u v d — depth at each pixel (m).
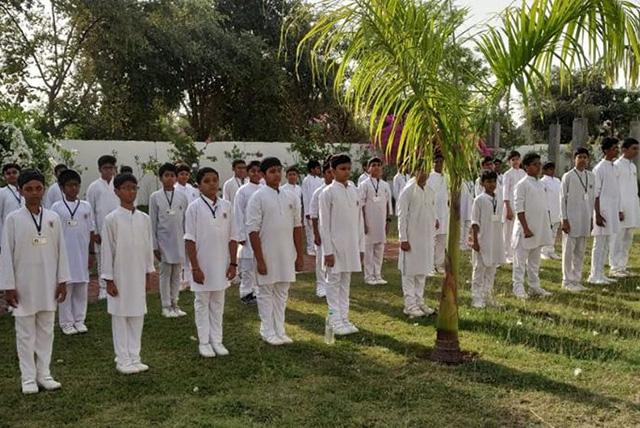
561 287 9.48
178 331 7.34
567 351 6.41
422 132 5.94
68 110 21.66
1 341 7.02
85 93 22.44
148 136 24.33
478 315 7.71
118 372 5.95
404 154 6.20
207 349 6.41
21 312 5.43
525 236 8.66
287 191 7.02
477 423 4.75
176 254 8.00
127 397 5.35
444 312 6.16
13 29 20.55
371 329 7.32
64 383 5.68
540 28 5.57
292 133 26.16
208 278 6.42
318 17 5.52
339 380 5.69
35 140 10.45
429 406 5.08
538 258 8.92
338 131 20.30
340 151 18.44
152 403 5.20
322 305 8.55
